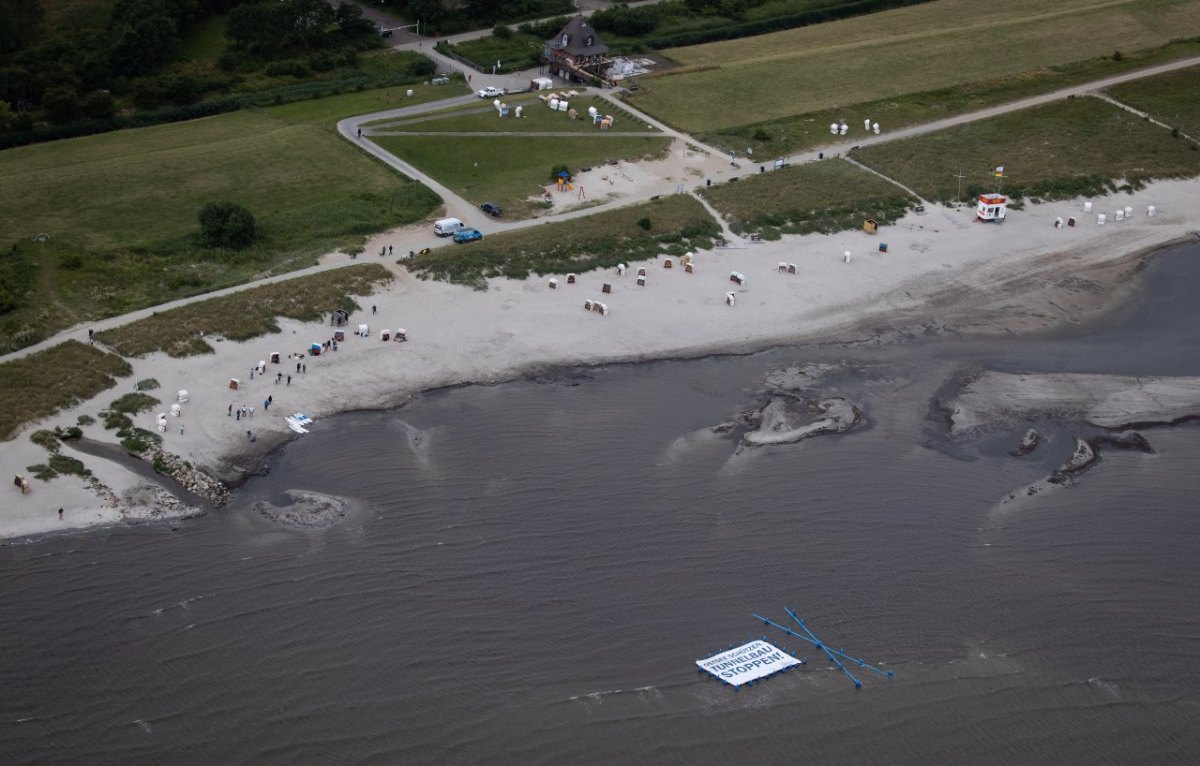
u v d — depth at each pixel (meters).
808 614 109.56
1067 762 96.06
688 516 121.50
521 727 97.25
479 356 149.38
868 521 121.88
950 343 159.00
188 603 108.12
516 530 118.56
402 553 115.00
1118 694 102.31
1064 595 112.81
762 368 150.75
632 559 115.31
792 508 123.31
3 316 148.25
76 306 152.25
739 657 104.56
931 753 96.44
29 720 96.44
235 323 150.00
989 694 102.00
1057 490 128.25
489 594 110.31
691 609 109.62
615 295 165.00
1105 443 137.25
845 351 155.75
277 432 132.62
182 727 96.25
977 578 114.56
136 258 165.00
